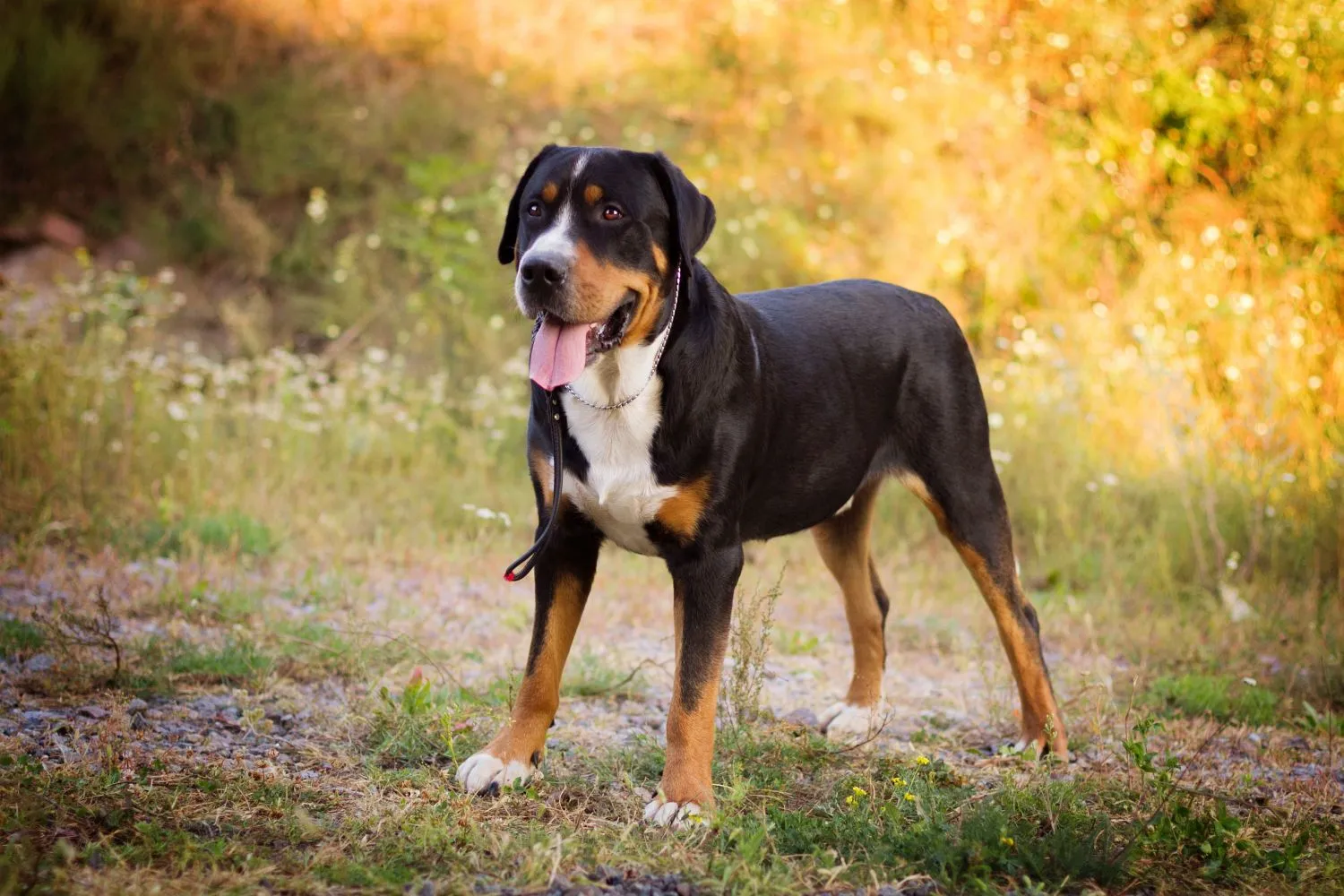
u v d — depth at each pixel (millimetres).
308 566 6355
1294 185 10828
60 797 3141
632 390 3520
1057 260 10789
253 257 10289
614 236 3518
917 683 5316
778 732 4207
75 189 10680
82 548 6262
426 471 7859
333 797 3385
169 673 4453
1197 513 7395
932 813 3391
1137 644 5906
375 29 12258
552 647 3729
